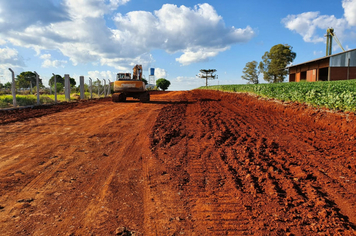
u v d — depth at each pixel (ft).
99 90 95.81
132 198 12.13
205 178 14.73
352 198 12.01
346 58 85.92
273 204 11.48
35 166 15.97
